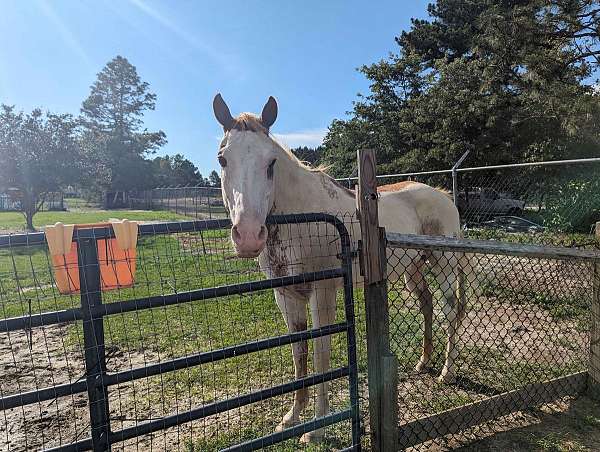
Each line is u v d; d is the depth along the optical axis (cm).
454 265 336
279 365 350
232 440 245
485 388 304
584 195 701
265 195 204
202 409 162
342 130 2198
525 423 256
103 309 145
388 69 2095
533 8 1539
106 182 2650
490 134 1547
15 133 1909
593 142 1373
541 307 409
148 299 153
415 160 1769
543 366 329
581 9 1477
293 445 239
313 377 190
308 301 267
